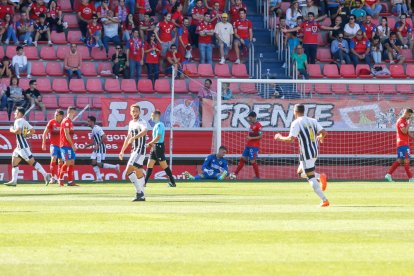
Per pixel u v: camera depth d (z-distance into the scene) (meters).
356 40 89.50
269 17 93.25
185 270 22.45
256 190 55.94
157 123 60.12
